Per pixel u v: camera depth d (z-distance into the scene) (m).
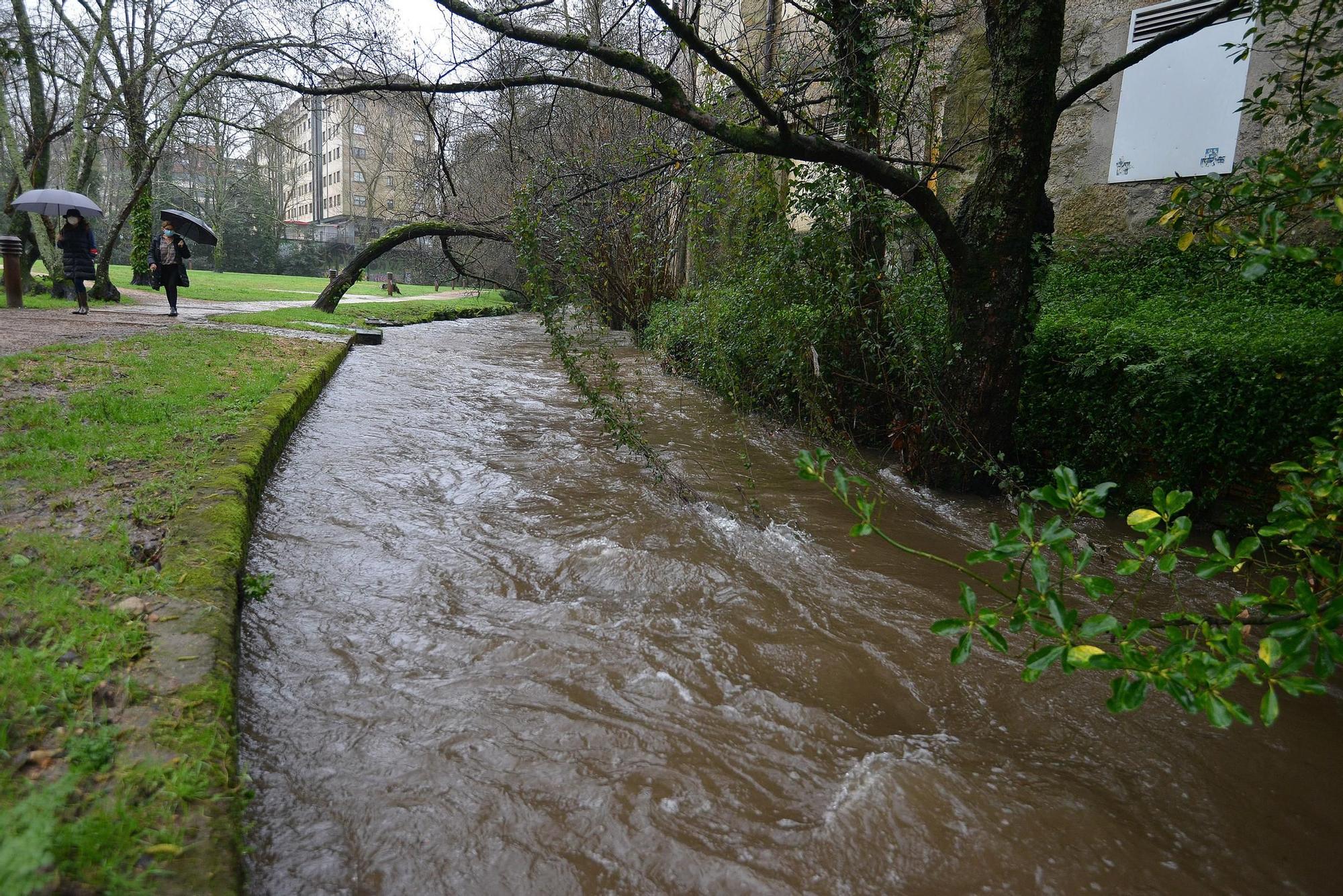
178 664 2.56
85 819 1.80
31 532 3.46
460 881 2.16
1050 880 2.29
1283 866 2.43
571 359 6.25
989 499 6.23
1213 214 3.79
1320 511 2.79
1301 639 1.86
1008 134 5.62
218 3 16.50
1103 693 3.38
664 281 14.85
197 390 6.68
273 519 4.79
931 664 3.55
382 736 2.78
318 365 9.05
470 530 4.93
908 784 2.62
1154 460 5.64
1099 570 4.89
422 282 54.94
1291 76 7.75
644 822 2.42
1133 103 9.70
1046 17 5.41
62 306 14.84
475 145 10.75
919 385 6.32
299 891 2.08
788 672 3.41
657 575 4.30
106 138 19.62
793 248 6.78
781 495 6.14
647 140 9.28
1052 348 6.36
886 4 6.96
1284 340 5.25
